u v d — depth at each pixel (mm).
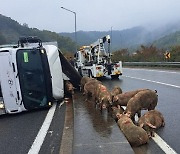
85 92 11523
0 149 6660
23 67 10305
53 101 11711
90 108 9680
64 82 13398
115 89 11055
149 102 8547
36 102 10570
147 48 45812
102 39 24047
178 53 33562
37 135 7543
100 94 9352
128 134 6484
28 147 6664
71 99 12484
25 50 10391
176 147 6250
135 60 44938
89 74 23719
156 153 5953
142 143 6410
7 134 7828
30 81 10422
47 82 10742
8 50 10141
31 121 9117
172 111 9477
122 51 50375
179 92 13352
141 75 23984
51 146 6629
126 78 22219
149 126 6945
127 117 7363
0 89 10188
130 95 9078
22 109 10352
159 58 38594
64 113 9992
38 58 10586
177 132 7254
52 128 8148
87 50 26031
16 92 10219
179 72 24250
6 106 10141
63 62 13109
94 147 5875
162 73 24516
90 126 7387
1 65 10094
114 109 8688
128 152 5574
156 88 15164
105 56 23953
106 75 22938
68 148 6391
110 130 6945
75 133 6844
